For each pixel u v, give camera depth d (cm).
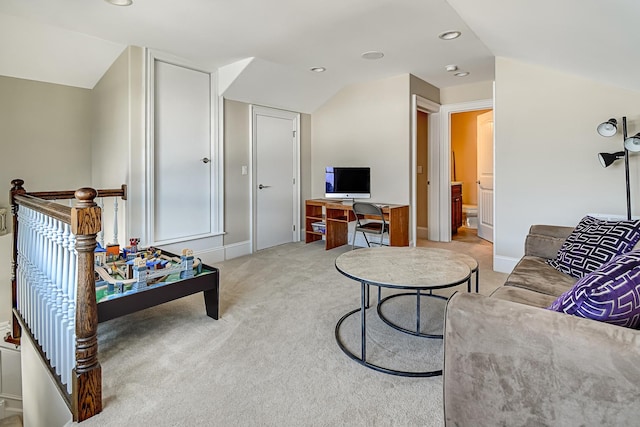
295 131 519
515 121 349
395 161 462
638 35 189
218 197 418
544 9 201
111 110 364
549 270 217
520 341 101
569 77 319
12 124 363
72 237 159
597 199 313
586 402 92
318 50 354
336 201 502
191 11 268
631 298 101
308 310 266
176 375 182
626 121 294
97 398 153
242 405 159
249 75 400
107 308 194
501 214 362
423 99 471
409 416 151
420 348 208
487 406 109
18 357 358
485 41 321
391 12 270
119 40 323
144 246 349
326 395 166
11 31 299
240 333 229
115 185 362
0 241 358
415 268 209
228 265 398
